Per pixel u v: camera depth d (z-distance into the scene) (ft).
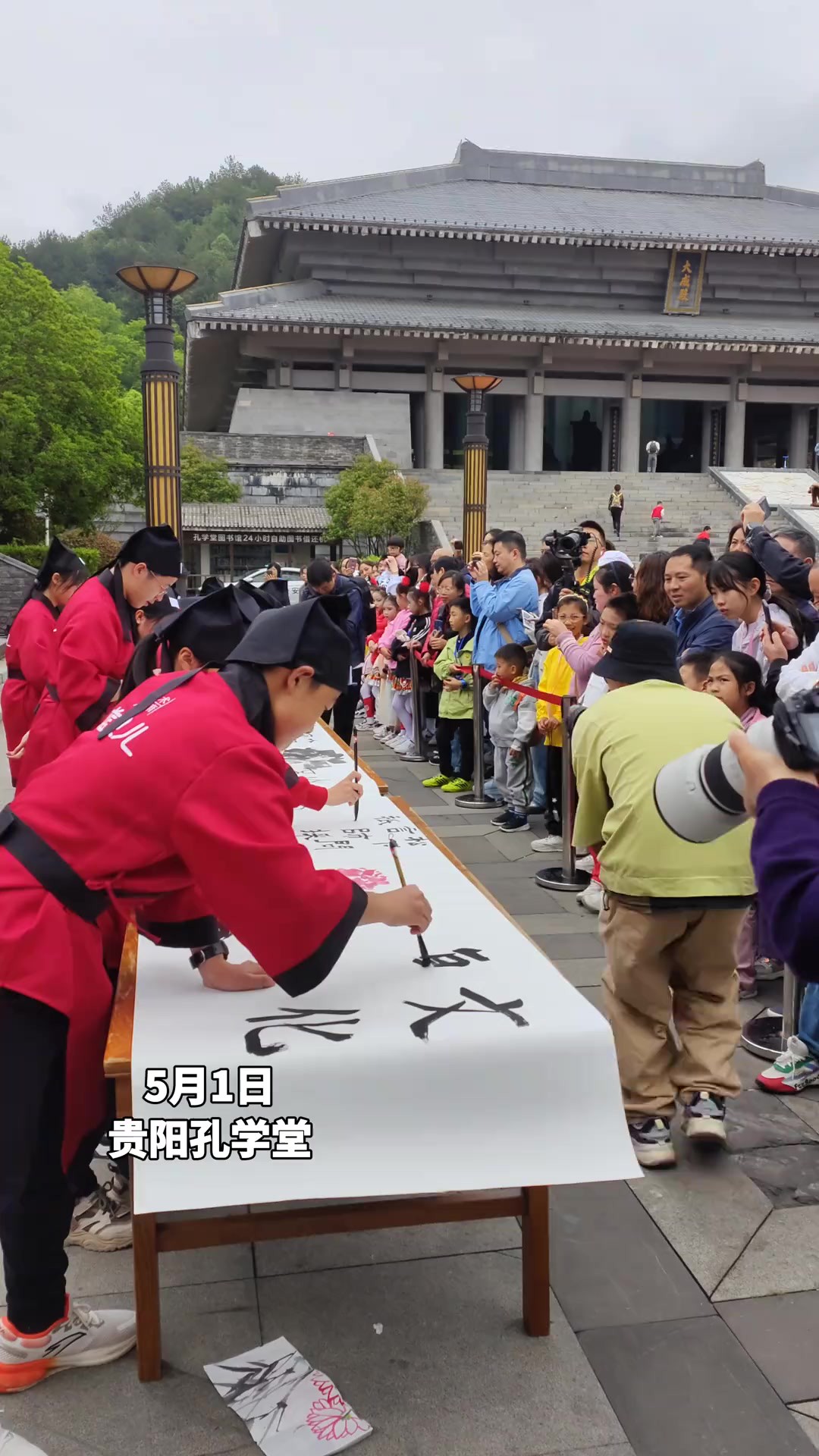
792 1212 9.25
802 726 4.50
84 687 13.80
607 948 10.14
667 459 131.03
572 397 121.80
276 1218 7.03
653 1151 9.93
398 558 41.83
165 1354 7.43
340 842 10.96
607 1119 6.84
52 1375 7.26
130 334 217.15
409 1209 7.19
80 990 6.88
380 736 35.24
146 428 35.32
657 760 9.61
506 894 18.02
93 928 7.03
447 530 98.78
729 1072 10.07
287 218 106.32
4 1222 6.93
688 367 116.57
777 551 16.05
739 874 9.57
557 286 117.19
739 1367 7.36
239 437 100.22
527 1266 7.47
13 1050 6.81
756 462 145.18
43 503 84.02
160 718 6.82
